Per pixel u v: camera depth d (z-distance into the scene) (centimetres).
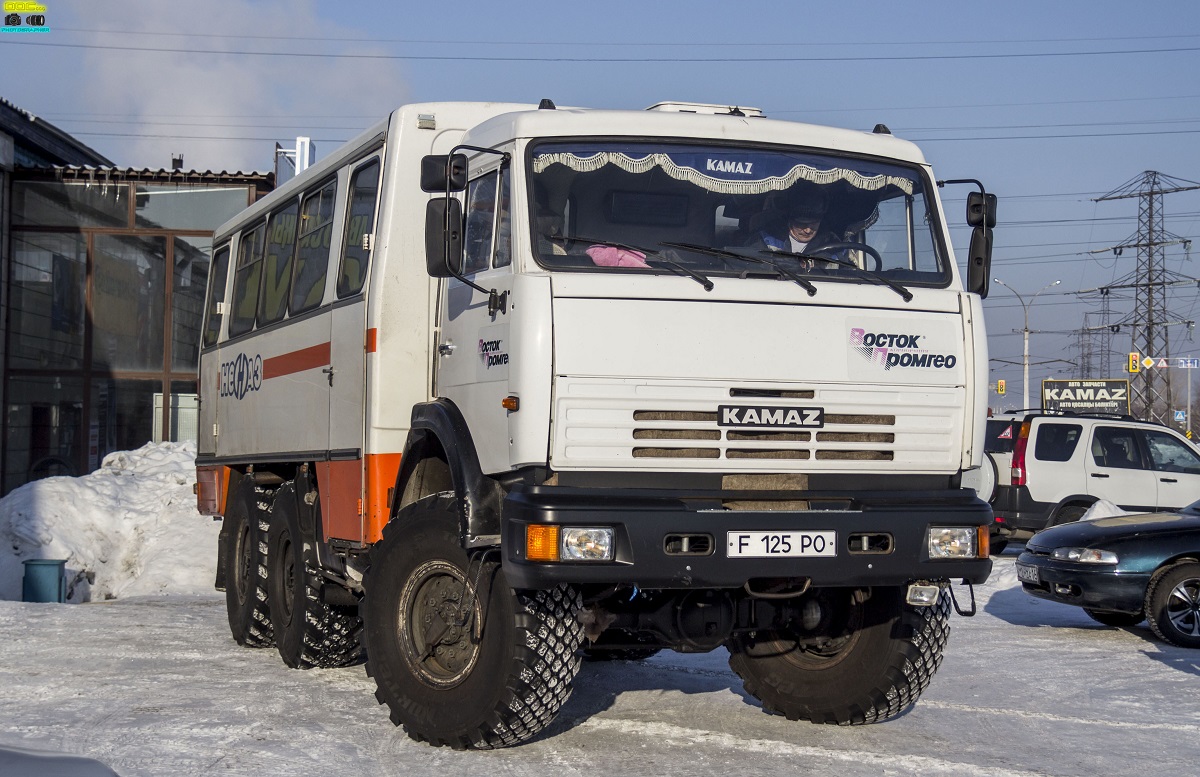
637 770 587
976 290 659
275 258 991
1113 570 1122
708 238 618
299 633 870
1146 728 718
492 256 625
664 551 561
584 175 609
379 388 719
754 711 737
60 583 1502
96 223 2475
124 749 620
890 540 597
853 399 606
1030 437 1867
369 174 782
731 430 586
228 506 1095
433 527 646
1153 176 6406
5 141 2383
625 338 576
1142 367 5959
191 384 2489
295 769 581
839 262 628
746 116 665
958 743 661
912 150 670
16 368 2441
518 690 596
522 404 564
